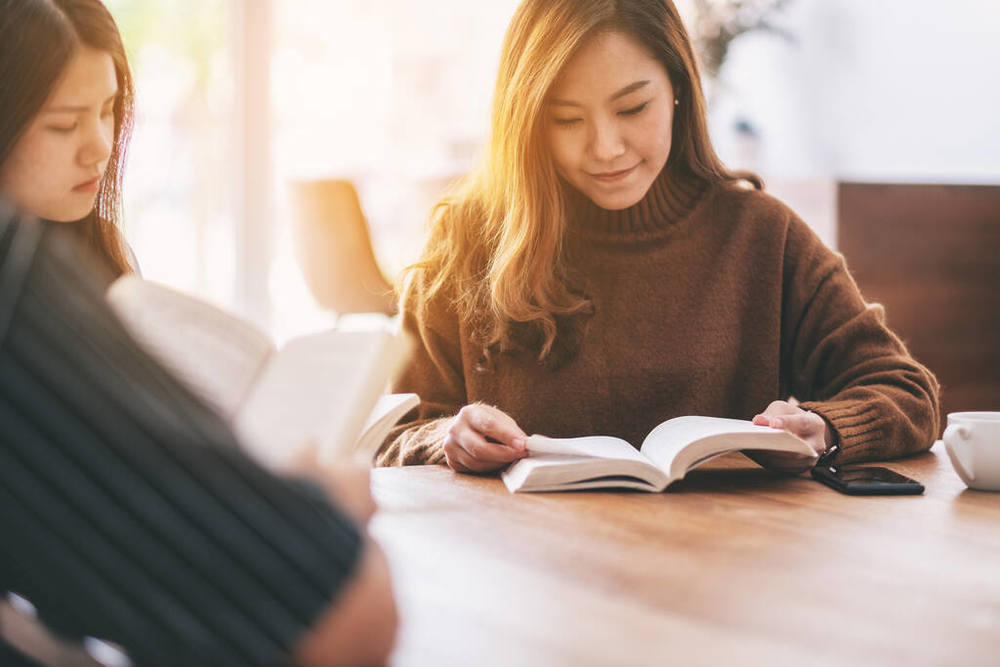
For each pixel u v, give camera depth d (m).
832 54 4.54
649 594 0.66
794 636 0.57
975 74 4.06
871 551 0.77
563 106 1.34
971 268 2.85
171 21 3.90
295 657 0.41
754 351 1.53
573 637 0.57
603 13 1.30
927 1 4.20
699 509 0.93
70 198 0.99
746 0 3.87
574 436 1.48
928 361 2.82
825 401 1.40
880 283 2.78
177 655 0.40
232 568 0.40
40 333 0.39
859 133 4.50
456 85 5.77
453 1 5.67
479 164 1.55
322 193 3.38
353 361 0.72
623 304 1.52
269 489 0.41
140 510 0.39
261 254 3.97
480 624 0.59
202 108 4.01
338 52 5.31
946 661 0.54
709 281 1.53
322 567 0.41
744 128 3.77
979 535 0.83
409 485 1.05
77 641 0.54
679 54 1.38
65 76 0.93
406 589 0.67
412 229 3.72
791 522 0.87
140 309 0.64
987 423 1.00
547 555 0.76
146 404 0.40
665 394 1.49
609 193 1.41
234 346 0.68
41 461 0.39
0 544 0.40
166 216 4.03
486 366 1.48
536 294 1.43
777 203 1.58
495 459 1.09
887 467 1.19
